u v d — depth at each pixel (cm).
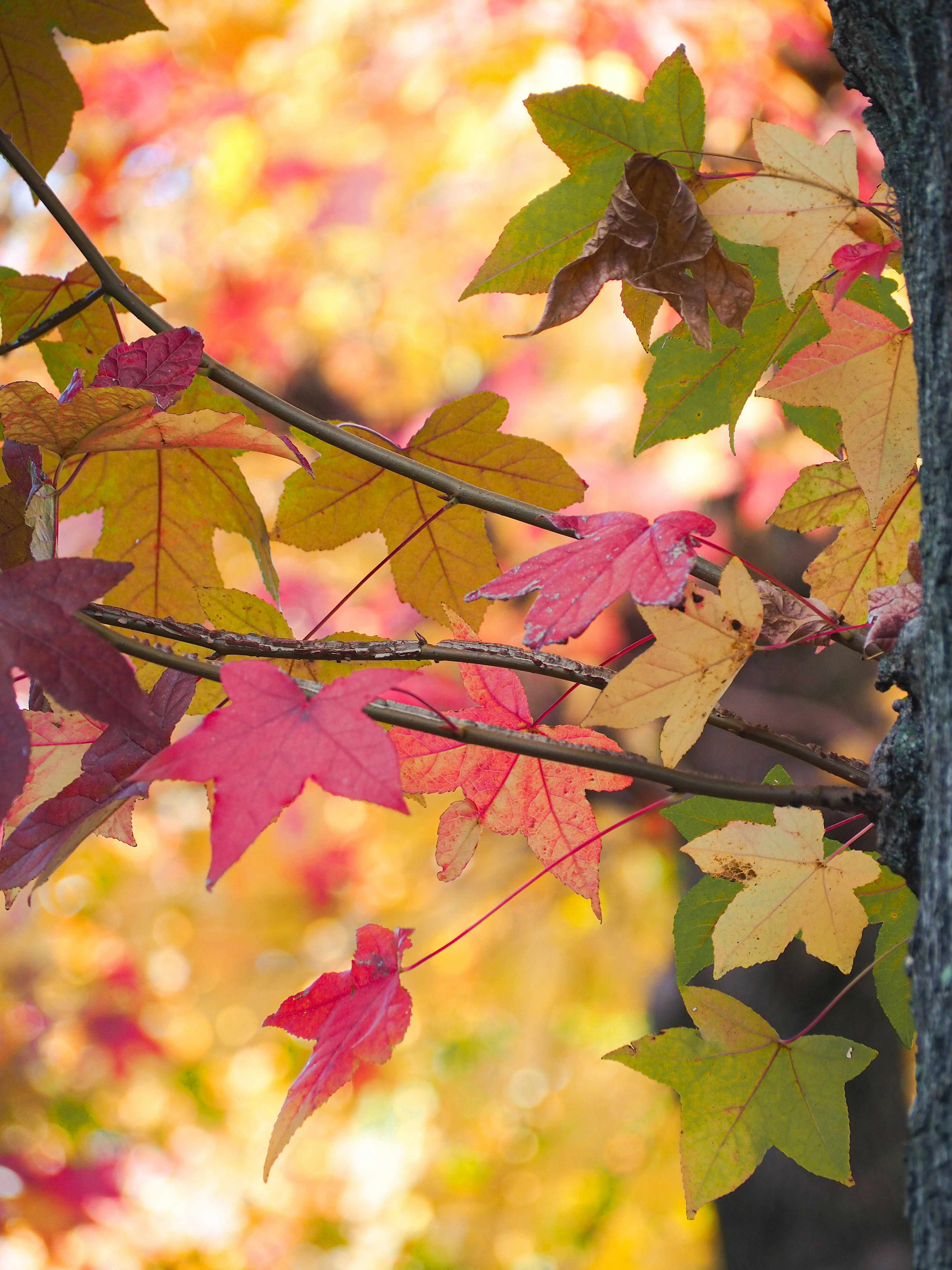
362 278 684
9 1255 592
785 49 503
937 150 179
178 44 605
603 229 189
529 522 191
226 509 205
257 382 680
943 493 178
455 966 772
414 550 204
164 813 757
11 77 205
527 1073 945
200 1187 786
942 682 177
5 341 206
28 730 178
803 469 196
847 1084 361
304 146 613
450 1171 902
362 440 193
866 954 354
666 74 190
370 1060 183
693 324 190
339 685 180
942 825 176
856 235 189
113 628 186
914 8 179
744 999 371
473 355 734
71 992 710
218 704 197
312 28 579
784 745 185
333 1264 855
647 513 470
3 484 195
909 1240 352
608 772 183
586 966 757
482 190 582
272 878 771
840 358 189
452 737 182
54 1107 644
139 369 188
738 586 182
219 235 639
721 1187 189
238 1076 889
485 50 504
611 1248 762
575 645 489
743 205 189
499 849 712
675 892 591
